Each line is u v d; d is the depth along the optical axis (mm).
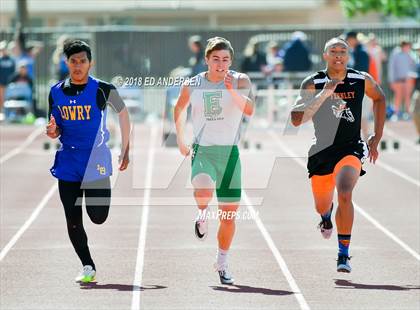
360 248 19594
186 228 21906
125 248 19641
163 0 77812
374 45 48812
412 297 15570
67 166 16406
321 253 19141
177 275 17234
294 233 21266
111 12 77750
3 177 30469
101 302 15273
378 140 17516
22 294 15820
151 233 21297
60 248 19562
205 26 78250
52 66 53438
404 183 28922
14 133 43750
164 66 55875
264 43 56594
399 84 49500
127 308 14922
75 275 17188
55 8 77750
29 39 55250
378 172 31250
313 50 55969
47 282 16656
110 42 55375
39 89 54562
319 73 17375
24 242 20219
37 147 38906
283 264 18141
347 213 16906
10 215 23609
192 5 77375
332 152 17391
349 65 41000
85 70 16203
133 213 23953
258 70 47812
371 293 15859
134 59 55438
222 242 16562
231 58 16391
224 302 15289
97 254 19031
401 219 22984
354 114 17266
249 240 20469
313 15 79062
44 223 22500
